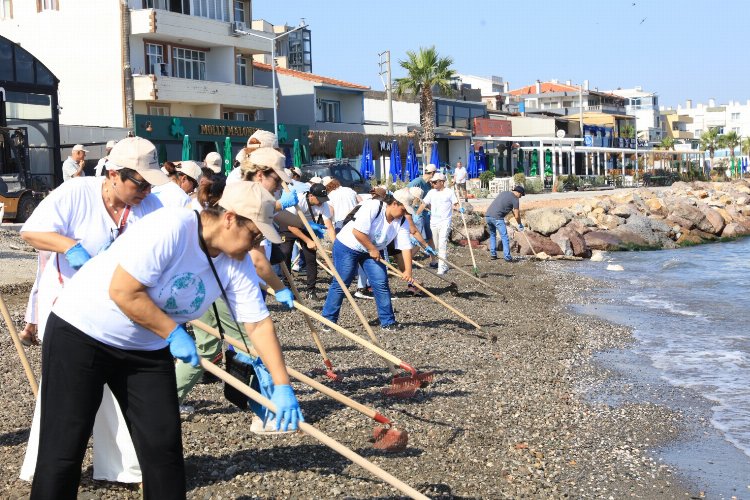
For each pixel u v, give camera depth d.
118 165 4.75
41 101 27.20
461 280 17.02
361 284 13.75
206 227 4.09
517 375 9.12
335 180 15.09
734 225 33.03
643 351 11.11
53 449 3.99
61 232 4.92
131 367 4.09
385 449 5.70
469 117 66.56
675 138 131.12
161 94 38.84
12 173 23.55
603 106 100.56
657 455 6.80
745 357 10.73
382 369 8.59
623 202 33.31
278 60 61.81
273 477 5.46
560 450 6.72
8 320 5.62
